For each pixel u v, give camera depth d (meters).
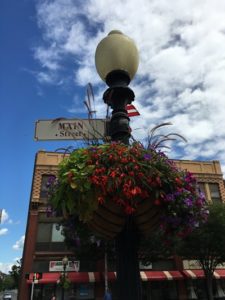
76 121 3.81
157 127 3.48
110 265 26.86
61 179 2.85
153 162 2.92
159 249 21.30
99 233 3.16
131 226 3.09
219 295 28.14
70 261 26.52
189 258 24.45
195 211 2.99
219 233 21.67
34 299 25.28
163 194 2.85
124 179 2.73
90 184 2.70
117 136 3.71
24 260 26.61
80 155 2.89
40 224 27.98
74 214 3.10
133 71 4.18
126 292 2.97
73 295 25.45
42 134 3.78
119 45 4.10
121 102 3.93
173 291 27.64
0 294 73.81
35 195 28.70
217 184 33.19
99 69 4.22
